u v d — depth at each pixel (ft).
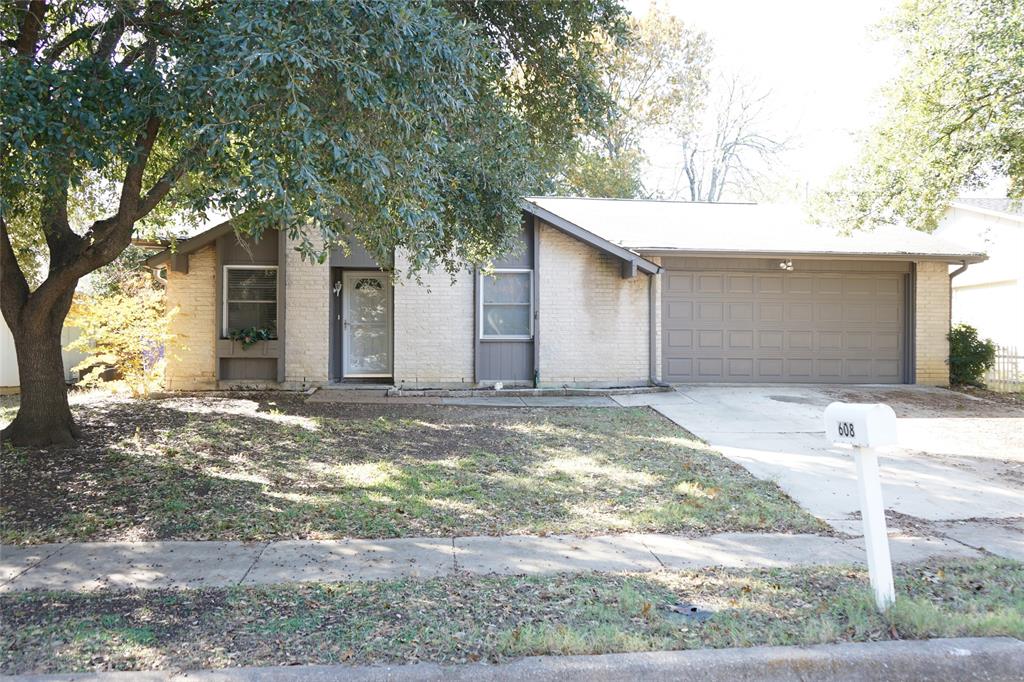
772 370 48.62
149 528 18.74
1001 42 32.37
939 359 49.24
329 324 43.57
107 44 21.77
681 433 31.76
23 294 27.12
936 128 36.73
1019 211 61.21
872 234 51.88
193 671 10.91
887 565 13.41
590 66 31.22
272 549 17.16
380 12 17.02
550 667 11.18
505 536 18.33
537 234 44.91
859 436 13.46
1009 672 11.65
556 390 43.16
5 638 12.14
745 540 18.13
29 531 18.43
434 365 44.42
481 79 25.09
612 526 19.27
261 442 28.78
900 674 11.55
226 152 17.56
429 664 11.26
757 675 11.37
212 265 42.91
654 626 12.71
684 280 48.06
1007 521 20.02
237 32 16.28
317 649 11.76
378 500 21.27
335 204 19.08
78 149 17.75
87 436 28.99
